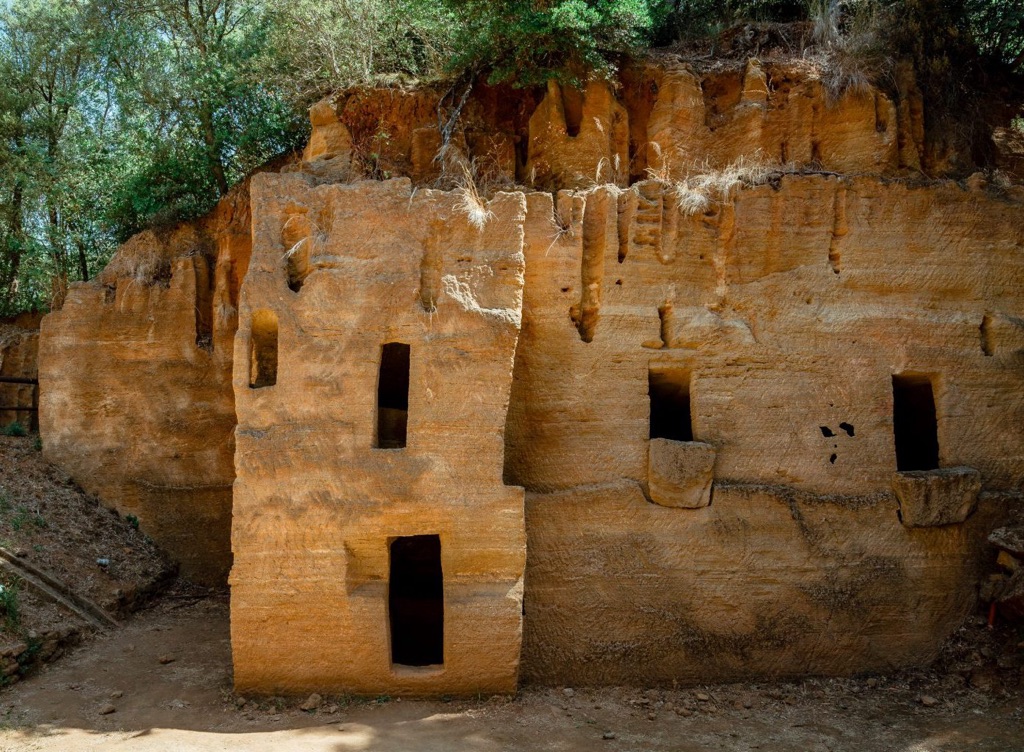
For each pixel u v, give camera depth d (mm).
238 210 12844
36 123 15805
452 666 7926
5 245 16141
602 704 7980
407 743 6953
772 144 10438
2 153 14984
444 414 8094
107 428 12367
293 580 7949
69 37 16000
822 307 9281
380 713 7594
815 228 9352
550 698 8031
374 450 8070
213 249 12898
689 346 9094
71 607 9648
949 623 8820
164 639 9781
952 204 9523
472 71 10750
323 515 8000
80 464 12281
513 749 6922
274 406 8180
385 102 10875
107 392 12430
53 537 10664
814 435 9070
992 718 7609
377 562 8047
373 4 12000
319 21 12070
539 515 8609
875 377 9227
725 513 8781
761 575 8695
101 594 10297
